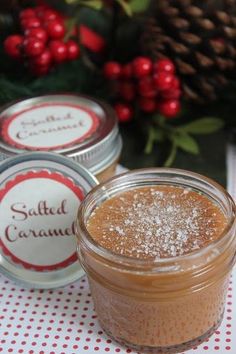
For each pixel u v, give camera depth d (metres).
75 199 0.31
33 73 0.40
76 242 0.31
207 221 0.27
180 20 0.37
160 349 0.28
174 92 0.38
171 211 0.28
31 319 0.30
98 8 0.39
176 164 0.39
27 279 0.32
